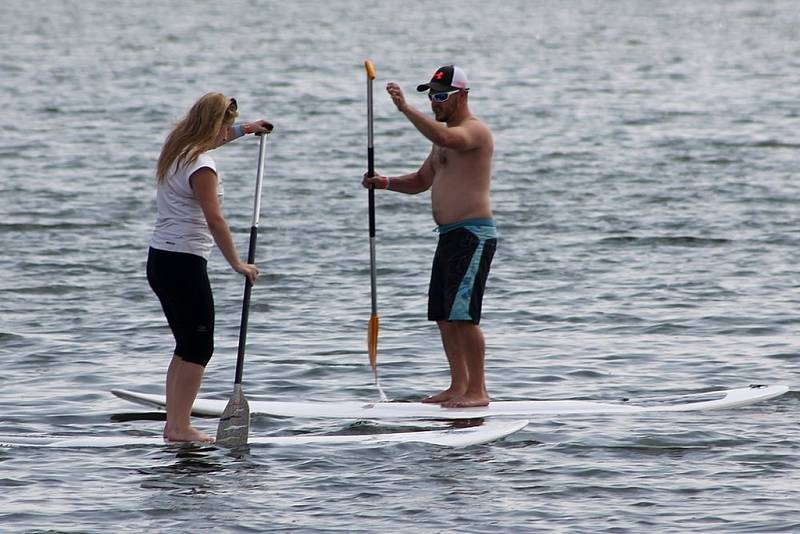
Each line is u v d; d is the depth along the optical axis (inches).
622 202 2596.0
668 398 1229.7
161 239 1031.6
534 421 1137.4
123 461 1003.9
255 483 949.8
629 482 952.3
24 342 1475.1
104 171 2992.1
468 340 1184.8
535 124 4028.1
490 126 3971.5
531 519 871.1
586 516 877.2
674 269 1932.8
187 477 963.3
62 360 1393.9
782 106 4537.4
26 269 1926.7
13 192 2655.0
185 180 1017.5
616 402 1206.3
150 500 908.6
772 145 3486.7
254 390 1282.0
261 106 4564.5
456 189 1167.6
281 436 1092.5
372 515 879.7
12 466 987.3
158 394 1248.2
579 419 1143.6
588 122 4077.3
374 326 1221.7
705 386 1279.5
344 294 1776.6
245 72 5925.2
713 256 2034.9
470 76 5762.8
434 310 1192.2
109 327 1563.7
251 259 1068.5
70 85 5236.2
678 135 3720.5
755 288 1785.2
